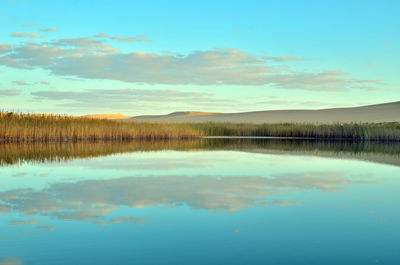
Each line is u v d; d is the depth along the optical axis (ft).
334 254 16.89
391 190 30.99
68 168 44.04
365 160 54.90
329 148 79.61
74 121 103.04
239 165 47.85
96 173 40.11
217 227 20.58
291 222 21.58
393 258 16.43
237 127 141.49
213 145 86.38
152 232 19.69
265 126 141.69
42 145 79.46
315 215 23.04
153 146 81.20
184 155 60.70
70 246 17.67
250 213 23.40
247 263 15.89
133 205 25.22
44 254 16.71
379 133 113.60
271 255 16.75
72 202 26.02
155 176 38.14
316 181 35.47
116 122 112.78
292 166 47.32
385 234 19.60
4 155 57.77
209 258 16.39
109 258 16.34
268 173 40.93
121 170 42.55
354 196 28.58
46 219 21.77
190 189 31.09
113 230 19.93
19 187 31.63
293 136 132.77
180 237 18.97
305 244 18.13
